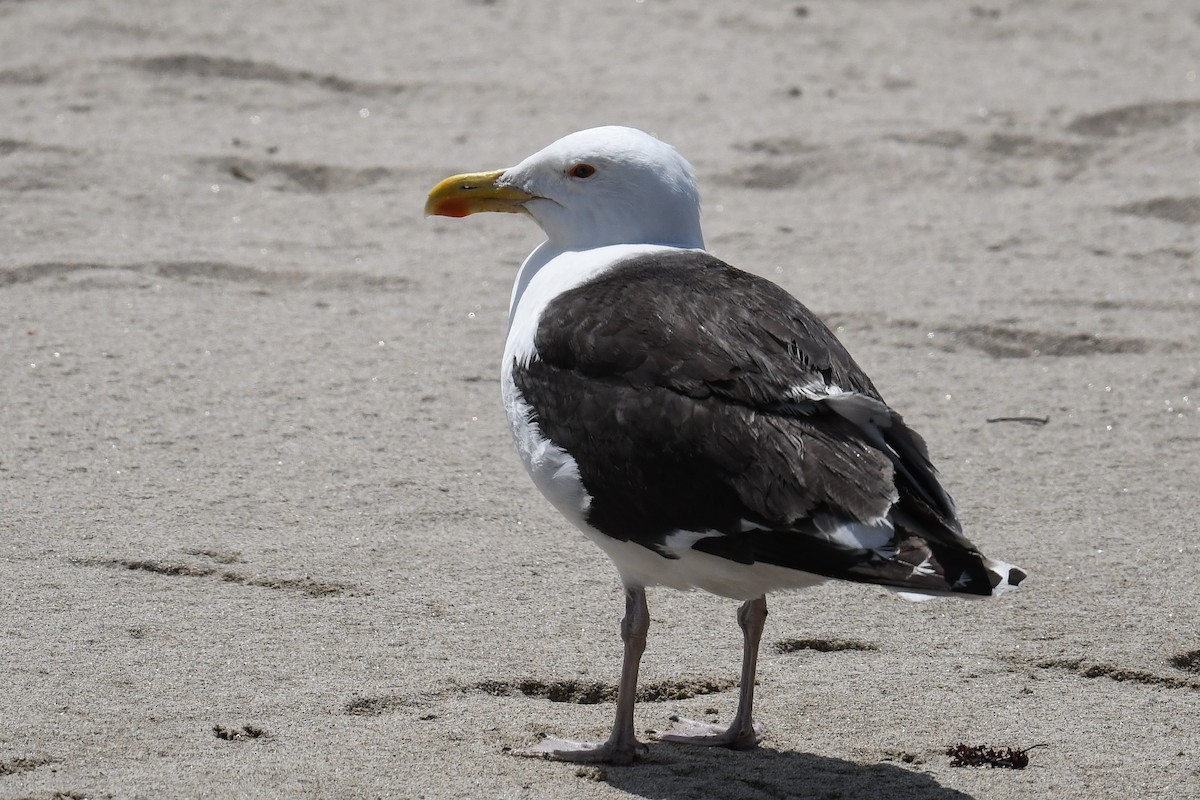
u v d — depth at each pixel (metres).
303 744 7.47
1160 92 21.06
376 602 9.07
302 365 12.64
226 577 9.28
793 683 8.45
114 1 23.55
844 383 7.41
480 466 11.05
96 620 8.65
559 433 7.57
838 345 7.73
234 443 11.16
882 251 15.80
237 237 15.55
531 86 20.80
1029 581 9.59
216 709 7.77
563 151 8.78
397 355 12.96
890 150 18.73
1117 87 21.41
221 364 12.55
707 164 18.20
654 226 8.74
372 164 17.70
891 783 7.39
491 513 10.34
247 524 9.95
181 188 16.80
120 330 13.07
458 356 13.01
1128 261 15.66
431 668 8.38
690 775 7.46
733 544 7.00
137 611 8.79
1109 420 12.16
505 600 9.20
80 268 14.36
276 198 16.80
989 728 7.95
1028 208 17.30
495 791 7.13
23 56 20.98
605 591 9.37
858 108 20.44
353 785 7.08
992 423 12.07
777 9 25.31
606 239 8.76
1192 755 7.68
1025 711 8.15
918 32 24.31
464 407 12.05
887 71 22.23
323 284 14.52
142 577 9.21
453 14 24.44
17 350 12.52
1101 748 7.75
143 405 11.70
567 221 8.81
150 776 7.06
